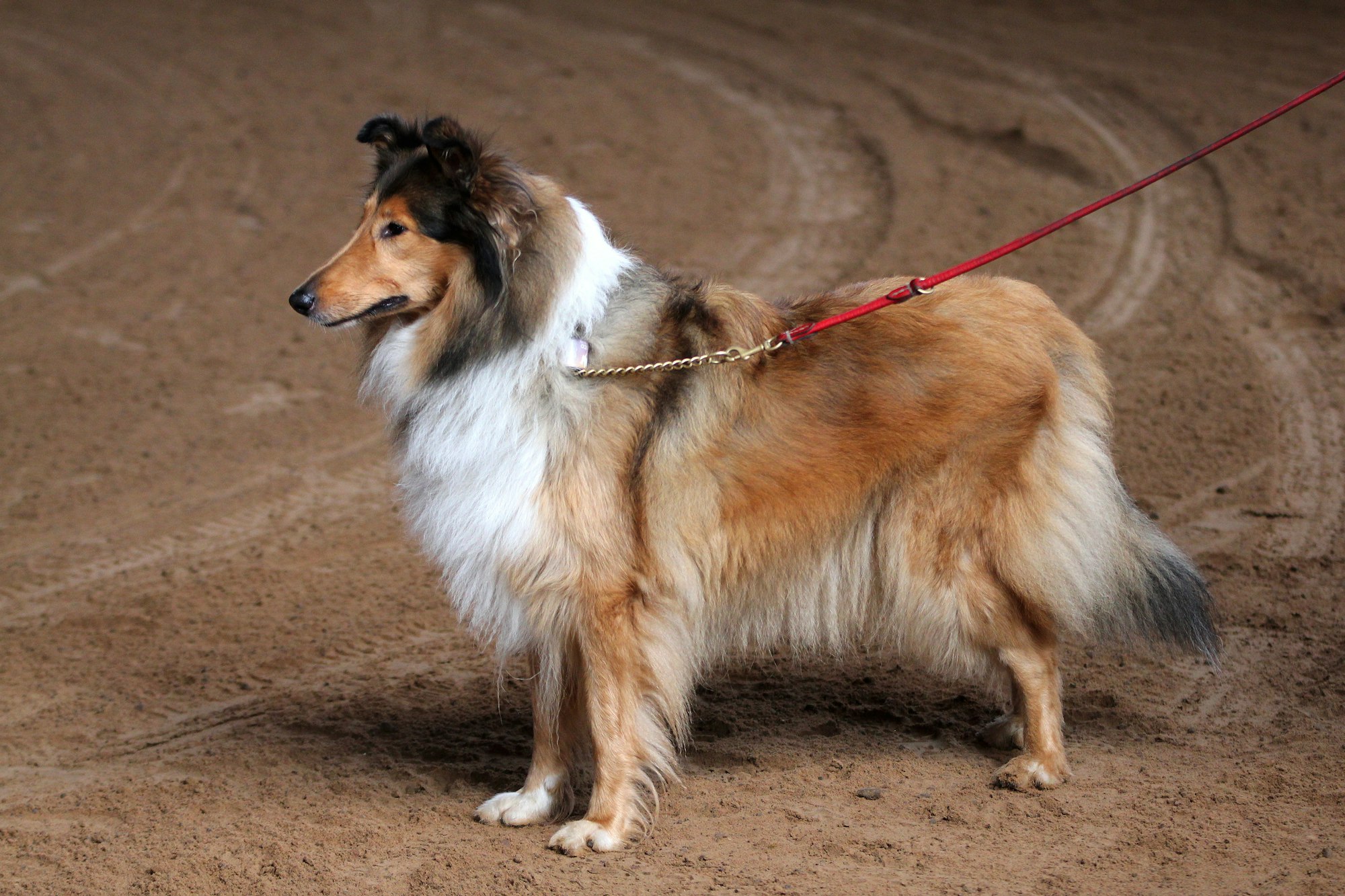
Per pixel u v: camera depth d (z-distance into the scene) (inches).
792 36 879.1
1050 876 203.9
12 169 754.8
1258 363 440.1
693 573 227.0
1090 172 613.0
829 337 233.1
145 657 314.2
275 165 737.6
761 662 298.8
